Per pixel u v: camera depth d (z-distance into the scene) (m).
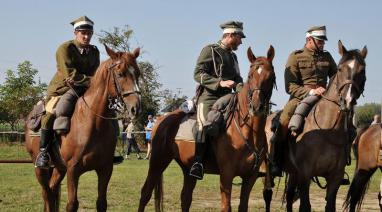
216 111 7.09
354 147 9.29
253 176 6.95
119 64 6.57
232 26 7.45
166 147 8.07
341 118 7.18
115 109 6.75
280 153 7.86
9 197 11.09
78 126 6.89
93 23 7.57
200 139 7.15
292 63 7.88
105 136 6.92
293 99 7.84
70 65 7.32
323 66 7.84
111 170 7.10
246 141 6.80
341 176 7.38
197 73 7.43
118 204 10.52
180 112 8.20
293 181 8.04
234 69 7.54
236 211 10.30
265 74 6.38
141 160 22.97
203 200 11.35
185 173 8.04
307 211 7.34
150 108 32.66
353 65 6.83
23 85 35.38
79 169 6.91
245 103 6.77
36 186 12.87
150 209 9.97
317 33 7.76
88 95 6.96
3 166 18.73
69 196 6.83
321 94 7.45
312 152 7.28
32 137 7.86
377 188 13.91
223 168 6.97
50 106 7.24
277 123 7.88
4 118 34.69
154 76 34.19
